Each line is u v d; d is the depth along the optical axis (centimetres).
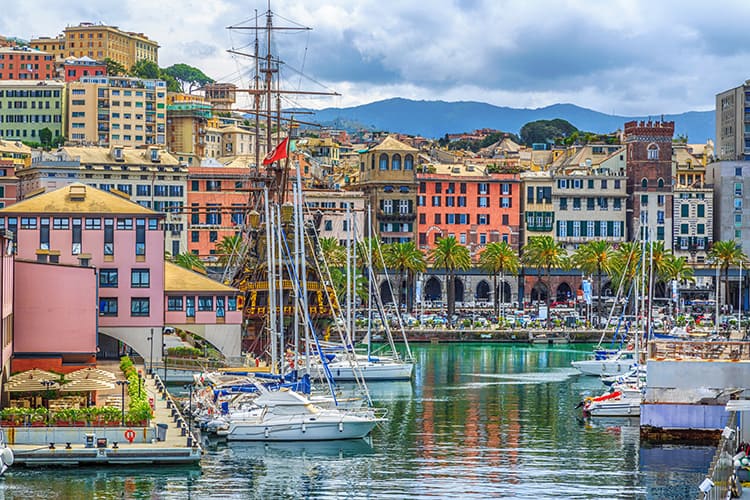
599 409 17300
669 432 14462
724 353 14725
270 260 19075
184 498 11850
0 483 12162
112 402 15312
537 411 18012
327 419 15025
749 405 11200
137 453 12975
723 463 10075
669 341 14800
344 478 12950
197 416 15475
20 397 14900
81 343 17725
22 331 17475
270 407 15112
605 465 13625
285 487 12494
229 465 13475
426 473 13250
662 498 12075
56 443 13088
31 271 17500
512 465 13688
